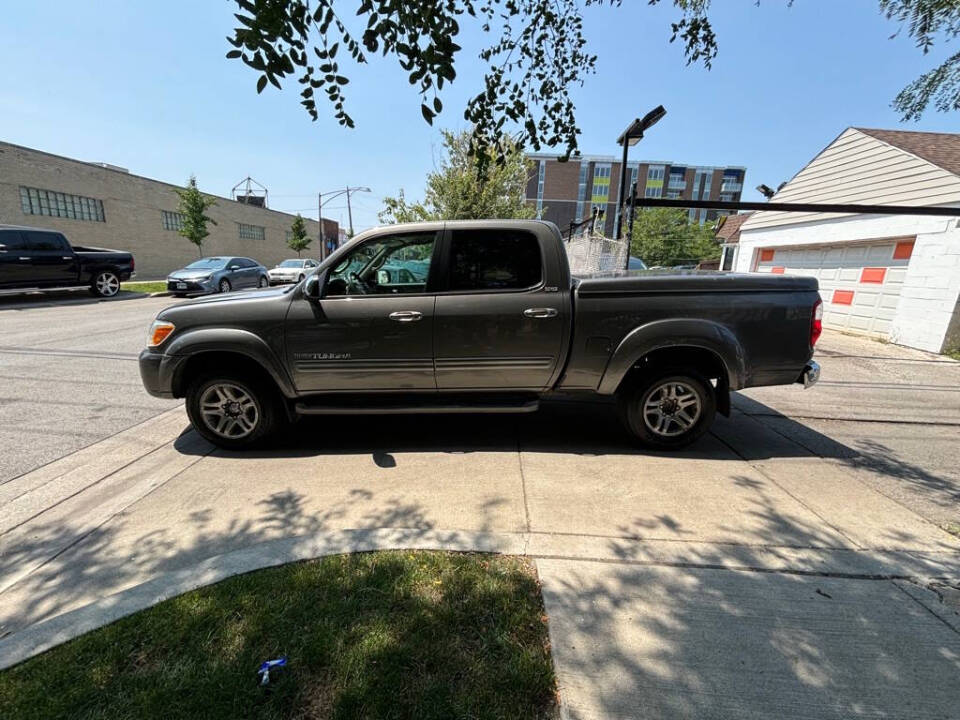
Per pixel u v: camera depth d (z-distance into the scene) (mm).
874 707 1671
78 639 1894
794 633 1992
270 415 3885
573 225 12656
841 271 10539
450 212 16938
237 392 3846
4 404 5059
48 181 20062
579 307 3648
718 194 62188
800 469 3637
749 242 13633
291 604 2078
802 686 1749
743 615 2090
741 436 4352
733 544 2621
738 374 3711
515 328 3664
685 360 3869
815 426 4648
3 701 1635
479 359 3721
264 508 3004
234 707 1610
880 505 3090
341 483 3352
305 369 3732
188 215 24672
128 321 10500
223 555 2434
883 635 1989
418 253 3740
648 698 1691
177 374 3766
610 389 3793
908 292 8727
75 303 13977
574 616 2061
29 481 3373
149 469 3586
